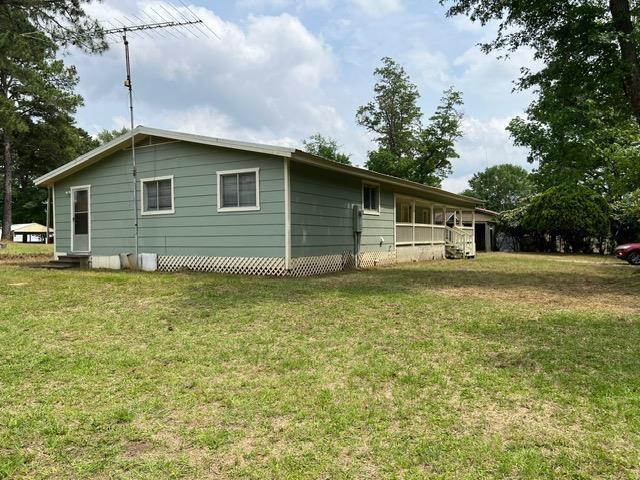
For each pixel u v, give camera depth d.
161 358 4.29
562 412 3.12
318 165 11.05
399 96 37.34
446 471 2.40
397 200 17.88
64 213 14.14
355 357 4.32
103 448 2.64
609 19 10.83
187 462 2.50
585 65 10.99
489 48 12.40
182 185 11.85
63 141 33.97
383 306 6.81
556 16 11.16
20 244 23.44
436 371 3.92
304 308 6.59
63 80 31.91
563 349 4.57
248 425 2.93
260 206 10.76
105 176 13.17
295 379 3.74
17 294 7.48
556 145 12.20
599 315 6.30
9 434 2.79
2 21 13.84
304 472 2.39
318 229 11.80
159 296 7.47
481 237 31.98
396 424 2.94
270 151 10.12
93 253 13.48
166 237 12.15
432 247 19.92
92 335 5.09
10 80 29.97
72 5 13.83
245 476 2.36
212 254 11.44
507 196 65.19
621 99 11.87
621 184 11.74
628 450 2.60
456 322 5.79
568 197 25.67
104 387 3.57
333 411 3.12
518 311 6.56
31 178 39.75
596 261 18.80
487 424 2.94
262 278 10.05
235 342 4.83
